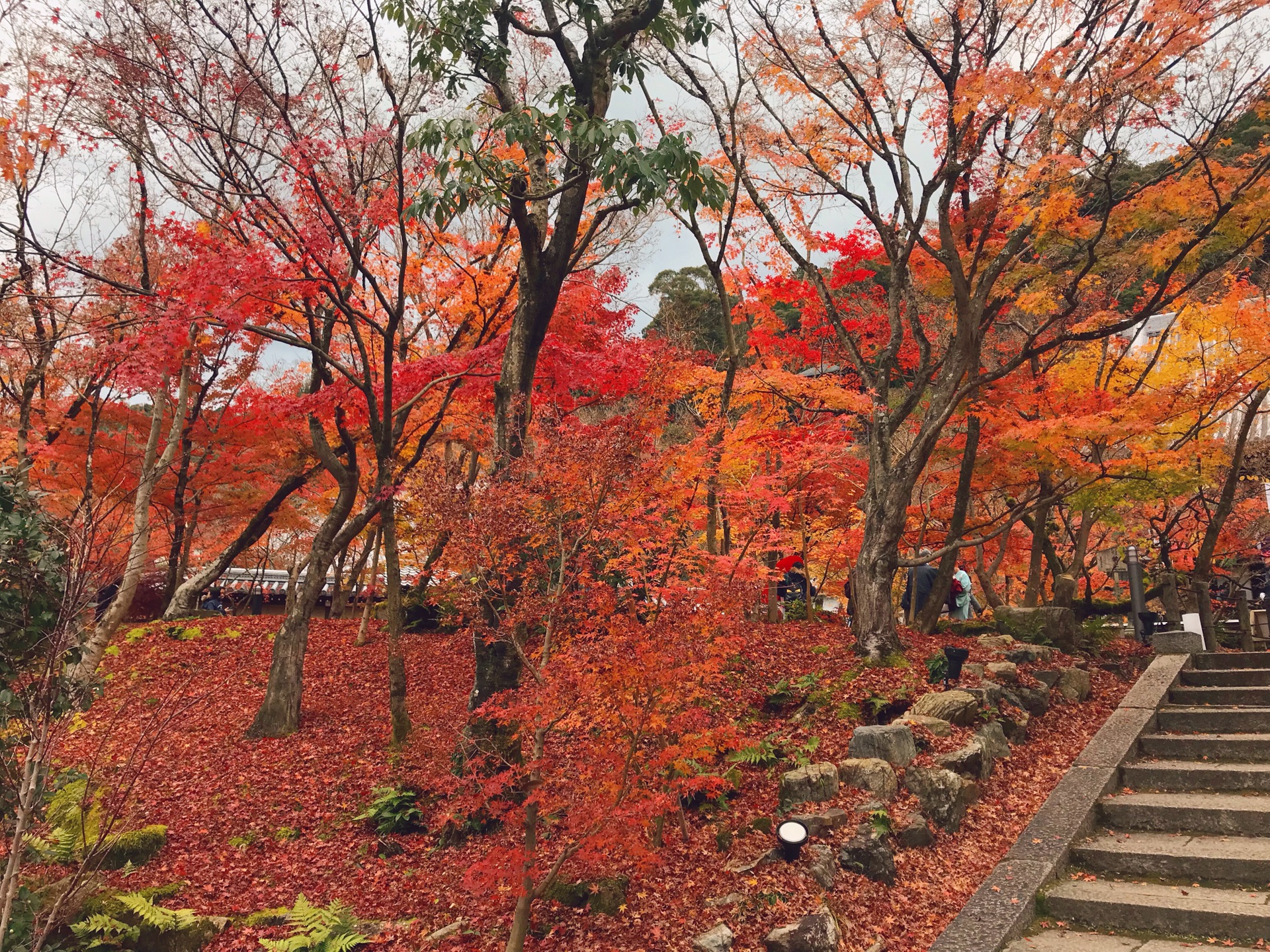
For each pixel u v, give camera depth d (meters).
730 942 5.02
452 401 11.31
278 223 8.58
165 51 7.95
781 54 10.55
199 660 13.05
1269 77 8.62
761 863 5.83
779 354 13.50
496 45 8.27
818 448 10.65
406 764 8.50
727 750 7.66
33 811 4.59
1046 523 15.44
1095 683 10.05
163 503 14.77
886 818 6.21
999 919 5.12
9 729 4.88
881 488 10.49
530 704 5.06
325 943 5.38
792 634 11.63
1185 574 13.66
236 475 14.45
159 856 7.05
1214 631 11.14
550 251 8.01
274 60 8.11
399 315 8.74
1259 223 8.98
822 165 11.04
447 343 12.32
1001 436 10.19
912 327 11.09
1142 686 8.73
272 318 9.54
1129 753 7.34
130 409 12.38
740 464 10.67
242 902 6.28
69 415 12.15
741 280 12.73
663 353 6.92
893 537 10.23
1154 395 10.02
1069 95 8.74
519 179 7.72
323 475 16.12
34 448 10.82
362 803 8.06
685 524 8.09
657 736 5.41
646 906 5.51
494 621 7.11
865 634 10.01
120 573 5.50
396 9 7.84
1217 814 6.07
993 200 9.53
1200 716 7.87
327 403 9.38
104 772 8.70
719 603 5.55
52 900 5.31
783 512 12.15
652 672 4.95
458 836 7.02
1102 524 17.64
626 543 6.62
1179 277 11.59
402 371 9.11
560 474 5.67
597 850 5.00
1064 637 11.39
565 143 7.74
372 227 9.46
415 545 13.45
